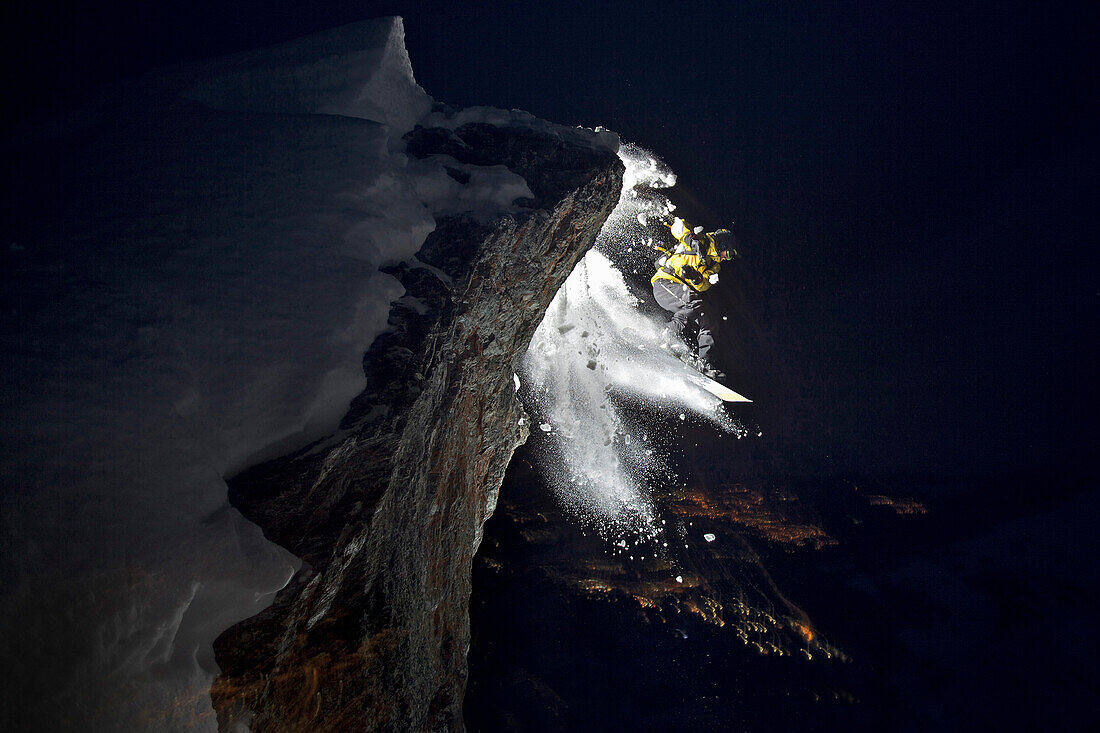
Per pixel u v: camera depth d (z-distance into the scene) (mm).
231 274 2023
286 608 1609
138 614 1321
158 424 1600
